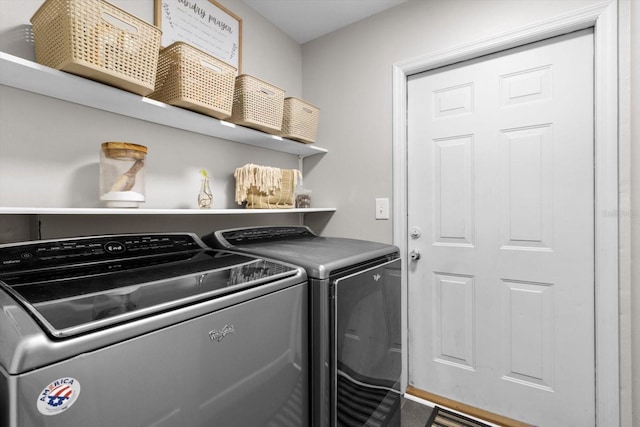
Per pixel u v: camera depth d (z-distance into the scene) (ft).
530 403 5.13
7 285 2.40
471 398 5.64
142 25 3.38
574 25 4.57
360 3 6.04
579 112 4.71
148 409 2.08
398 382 5.20
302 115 6.06
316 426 3.50
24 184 3.42
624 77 4.25
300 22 6.65
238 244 4.77
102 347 1.87
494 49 5.23
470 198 5.59
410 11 5.96
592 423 4.67
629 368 4.30
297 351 3.36
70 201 3.76
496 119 5.34
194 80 3.99
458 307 5.74
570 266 4.81
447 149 5.81
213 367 2.49
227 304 2.61
